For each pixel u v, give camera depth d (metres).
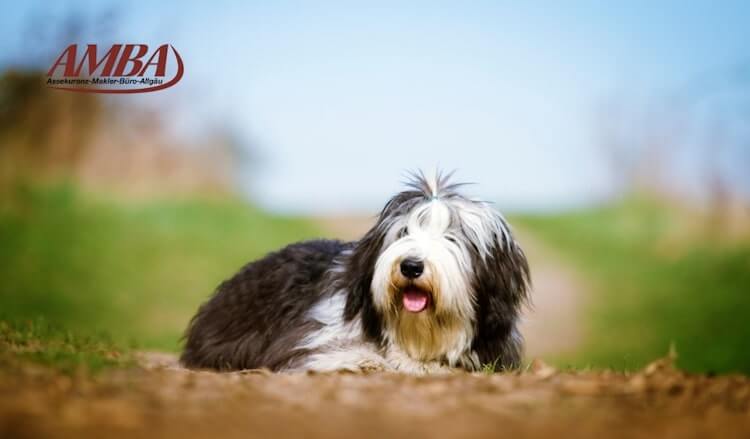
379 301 9.89
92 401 6.95
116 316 30.89
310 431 6.56
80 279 34.41
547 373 9.00
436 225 10.03
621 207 46.66
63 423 6.39
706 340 31.73
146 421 6.59
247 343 11.40
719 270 38.59
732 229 43.50
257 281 11.74
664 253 41.69
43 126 43.50
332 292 10.77
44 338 11.41
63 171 43.44
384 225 10.25
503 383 8.15
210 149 46.66
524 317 11.05
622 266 39.81
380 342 10.30
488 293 10.24
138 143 45.25
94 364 8.15
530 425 6.78
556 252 42.34
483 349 10.39
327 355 10.04
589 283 37.53
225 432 6.45
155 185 44.72
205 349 11.83
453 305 9.79
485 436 6.51
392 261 9.74
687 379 8.30
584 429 6.71
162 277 35.47
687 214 45.22
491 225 10.34
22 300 32.03
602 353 29.06
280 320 11.19
